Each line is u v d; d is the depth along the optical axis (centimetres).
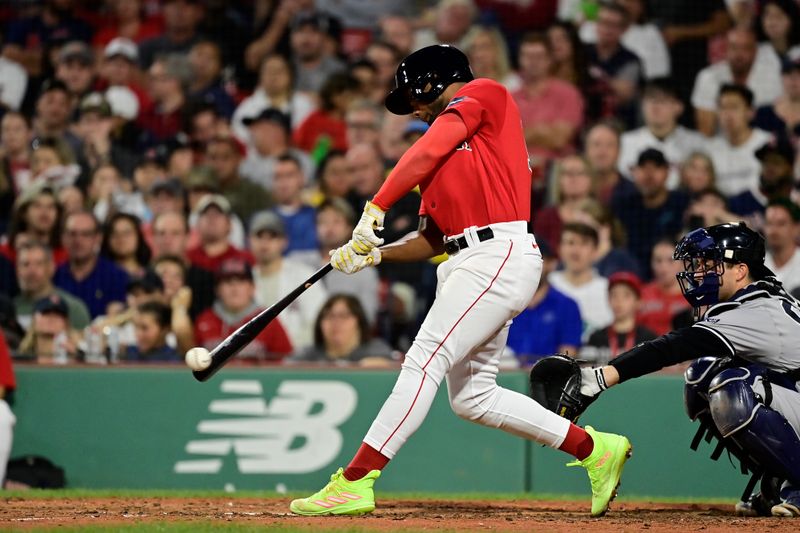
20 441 2317
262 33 3609
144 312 2656
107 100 3494
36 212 3038
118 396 2336
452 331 1334
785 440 1386
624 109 3434
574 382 1418
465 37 3647
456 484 2270
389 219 2747
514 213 1352
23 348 2584
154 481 2317
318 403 2339
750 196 3225
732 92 3309
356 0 3688
